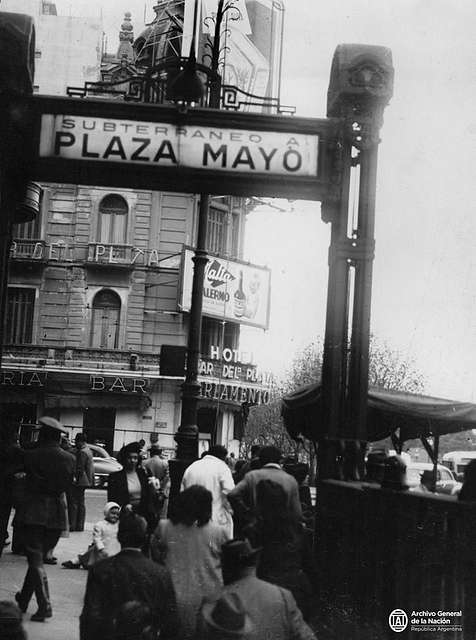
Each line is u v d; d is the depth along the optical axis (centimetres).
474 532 543
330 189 984
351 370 946
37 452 889
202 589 634
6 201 984
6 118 955
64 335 4556
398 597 628
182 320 4578
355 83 962
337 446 939
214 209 4784
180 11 4584
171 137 995
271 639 466
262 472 805
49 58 4756
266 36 4716
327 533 870
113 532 1070
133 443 1121
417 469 3216
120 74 4544
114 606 530
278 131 1000
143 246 4588
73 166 984
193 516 649
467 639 537
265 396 5106
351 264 966
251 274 4925
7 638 399
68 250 4572
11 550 1382
